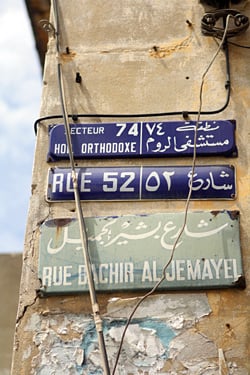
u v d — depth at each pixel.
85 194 4.02
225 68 4.50
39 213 4.00
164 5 4.83
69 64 4.59
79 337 3.62
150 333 3.59
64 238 3.87
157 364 3.50
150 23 4.75
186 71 4.50
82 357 3.56
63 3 4.89
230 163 4.09
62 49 4.66
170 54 4.59
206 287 3.65
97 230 3.87
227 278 3.66
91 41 4.69
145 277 3.69
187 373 3.46
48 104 4.43
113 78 4.50
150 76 4.49
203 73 4.48
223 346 3.52
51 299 3.72
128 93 4.42
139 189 4.00
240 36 4.63
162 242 3.79
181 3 4.83
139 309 3.65
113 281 3.69
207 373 3.46
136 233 3.84
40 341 3.62
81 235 3.81
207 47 4.60
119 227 3.87
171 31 4.70
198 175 4.02
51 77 4.56
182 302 3.65
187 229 3.83
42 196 4.06
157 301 3.66
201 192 3.97
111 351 3.54
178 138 4.16
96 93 4.43
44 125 4.34
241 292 3.66
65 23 4.79
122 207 3.96
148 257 3.75
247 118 4.27
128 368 3.50
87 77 4.52
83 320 3.66
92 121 4.30
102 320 3.63
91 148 4.17
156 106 4.34
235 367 3.46
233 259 3.72
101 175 4.06
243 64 4.52
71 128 4.27
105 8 4.85
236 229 3.82
